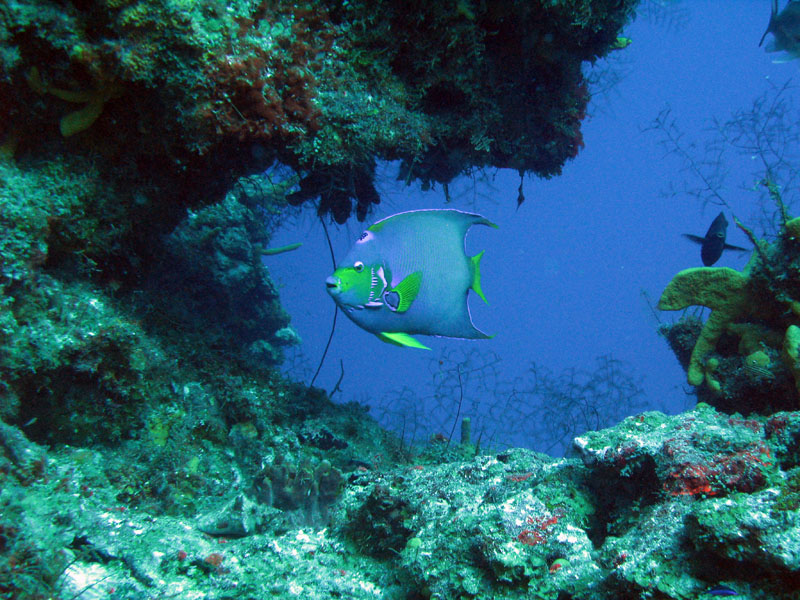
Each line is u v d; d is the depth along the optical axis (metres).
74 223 4.11
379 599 2.95
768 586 1.69
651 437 2.79
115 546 2.83
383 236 2.13
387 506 3.41
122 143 4.30
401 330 2.21
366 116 4.73
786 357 3.92
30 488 2.97
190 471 4.15
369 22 4.72
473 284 2.24
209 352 5.36
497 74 5.46
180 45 3.66
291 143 4.60
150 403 4.32
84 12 3.58
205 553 3.00
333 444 5.46
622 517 2.78
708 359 4.86
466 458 5.59
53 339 3.50
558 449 8.45
